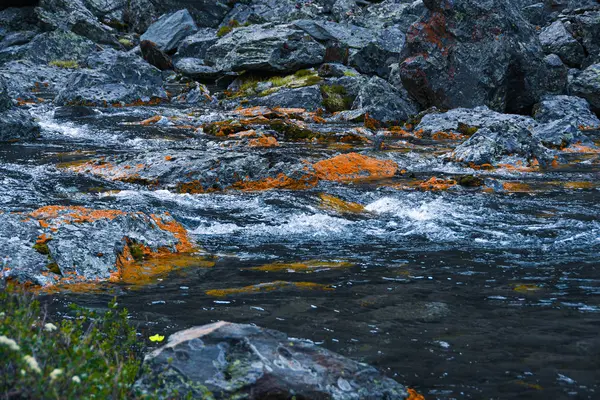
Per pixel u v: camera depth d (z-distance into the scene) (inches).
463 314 172.6
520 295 190.1
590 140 637.9
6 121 583.8
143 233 243.4
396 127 749.3
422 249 250.7
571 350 147.6
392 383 121.4
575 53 1079.6
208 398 103.4
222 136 663.8
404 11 1457.9
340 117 842.8
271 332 126.3
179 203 338.6
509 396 124.4
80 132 660.7
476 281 205.0
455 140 679.1
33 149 534.3
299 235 275.6
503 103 823.7
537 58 826.8
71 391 94.7
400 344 150.6
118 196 348.5
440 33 836.0
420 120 785.6
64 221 229.5
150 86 1013.8
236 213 319.0
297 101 924.6
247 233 277.7
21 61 1205.7
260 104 940.0
